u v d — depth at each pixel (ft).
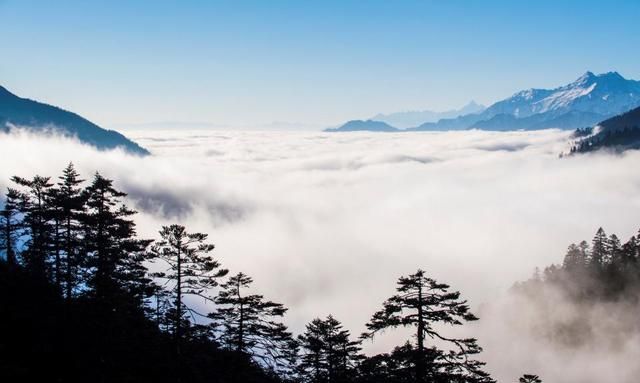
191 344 82.17
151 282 84.17
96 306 82.28
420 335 62.80
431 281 63.82
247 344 79.97
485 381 60.75
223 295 78.48
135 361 79.25
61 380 69.82
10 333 77.20
